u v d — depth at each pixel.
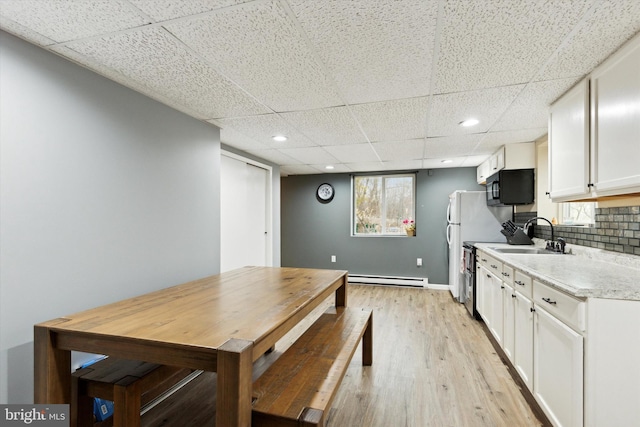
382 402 2.07
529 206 3.73
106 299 1.88
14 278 1.45
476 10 1.28
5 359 1.42
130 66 1.77
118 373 1.48
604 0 1.21
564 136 2.14
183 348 1.13
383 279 5.53
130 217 2.04
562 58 1.68
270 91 2.12
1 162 1.41
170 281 2.36
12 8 1.25
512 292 2.33
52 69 1.61
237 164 3.97
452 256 4.78
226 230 3.73
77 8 1.26
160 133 2.29
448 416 1.92
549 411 1.73
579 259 2.41
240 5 1.25
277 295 1.84
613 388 1.40
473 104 2.35
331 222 5.98
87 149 1.78
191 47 1.58
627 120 1.53
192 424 1.89
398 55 1.65
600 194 1.81
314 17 1.33
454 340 3.10
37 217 1.54
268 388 1.33
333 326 2.17
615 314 1.40
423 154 4.17
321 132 3.12
